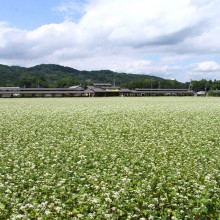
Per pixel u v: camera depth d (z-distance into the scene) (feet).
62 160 46.57
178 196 31.14
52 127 80.12
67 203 30.63
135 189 33.37
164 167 42.50
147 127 79.00
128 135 68.39
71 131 74.18
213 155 49.08
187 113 109.81
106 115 105.70
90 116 102.99
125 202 29.81
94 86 468.75
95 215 27.25
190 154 49.73
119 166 42.42
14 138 65.05
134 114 107.96
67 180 36.99
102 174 39.14
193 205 29.50
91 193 32.71
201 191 31.96
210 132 70.18
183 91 454.40
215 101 211.41
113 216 27.09
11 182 36.94
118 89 440.45
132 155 49.21
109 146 56.13
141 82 650.02
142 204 29.63
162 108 133.90
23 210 28.32
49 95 389.80
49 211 27.68
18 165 44.27
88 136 66.74
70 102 199.62
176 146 56.24
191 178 36.96
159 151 52.75
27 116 103.60
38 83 636.07
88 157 48.32
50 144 58.85
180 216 27.07
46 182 35.83
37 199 31.32
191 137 64.08
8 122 88.69
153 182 35.78
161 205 29.53
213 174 38.45
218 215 27.45
